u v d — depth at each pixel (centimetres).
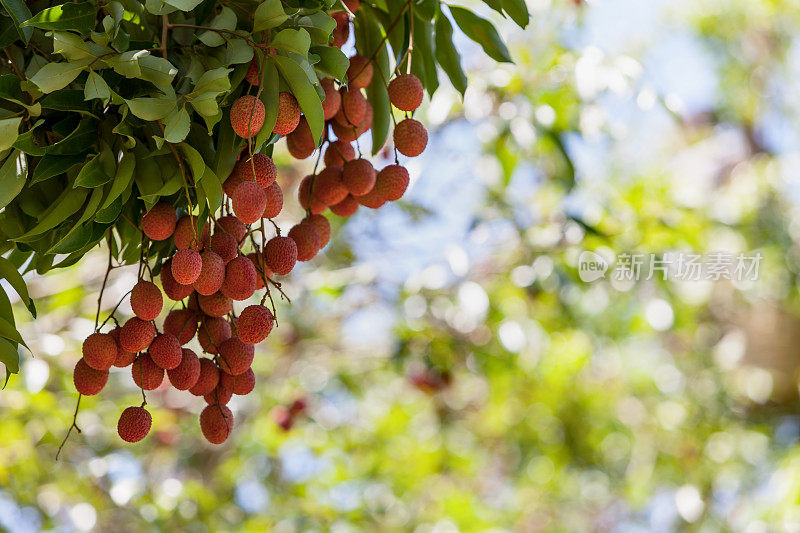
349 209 224
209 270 202
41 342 343
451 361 457
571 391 588
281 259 209
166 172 204
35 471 396
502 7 230
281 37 202
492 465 692
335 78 209
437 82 239
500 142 386
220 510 486
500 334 418
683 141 726
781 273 664
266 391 519
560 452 593
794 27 724
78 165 207
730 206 675
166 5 202
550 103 391
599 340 561
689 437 645
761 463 654
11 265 211
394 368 505
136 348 205
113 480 431
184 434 519
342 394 561
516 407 579
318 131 203
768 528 450
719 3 715
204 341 210
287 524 479
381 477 549
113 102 200
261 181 206
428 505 586
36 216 210
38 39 209
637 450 645
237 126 201
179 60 207
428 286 394
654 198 451
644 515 717
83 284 405
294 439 516
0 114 204
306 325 514
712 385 681
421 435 576
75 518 402
